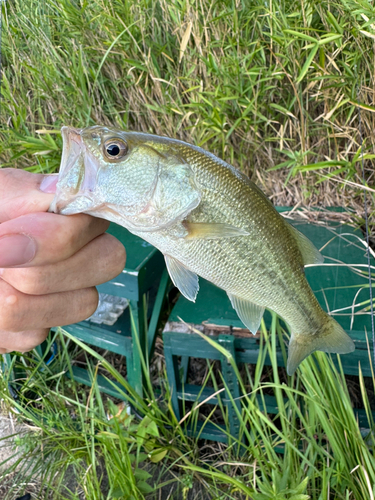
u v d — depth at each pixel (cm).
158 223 29
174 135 68
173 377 51
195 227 30
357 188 66
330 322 40
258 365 44
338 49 54
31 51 75
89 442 49
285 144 69
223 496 46
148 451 49
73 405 58
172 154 29
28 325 25
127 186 28
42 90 72
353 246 59
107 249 26
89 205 26
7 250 21
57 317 26
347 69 54
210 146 66
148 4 67
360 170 65
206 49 61
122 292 49
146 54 67
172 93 69
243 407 46
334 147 68
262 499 37
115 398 60
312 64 60
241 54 62
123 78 69
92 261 25
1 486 49
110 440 45
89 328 55
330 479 43
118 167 27
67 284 25
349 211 66
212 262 32
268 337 45
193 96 66
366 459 38
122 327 55
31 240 22
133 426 49
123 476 41
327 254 58
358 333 45
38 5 73
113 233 58
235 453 50
